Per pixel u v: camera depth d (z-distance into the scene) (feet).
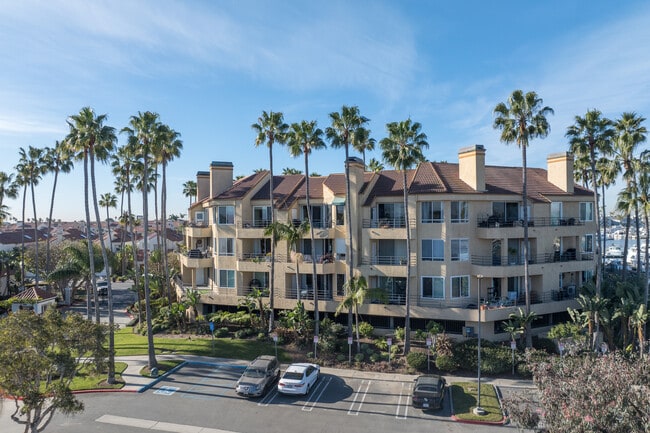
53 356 57.16
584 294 122.11
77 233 333.83
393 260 125.08
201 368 100.89
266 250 141.69
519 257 127.03
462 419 74.28
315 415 76.74
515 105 105.29
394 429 71.20
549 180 141.28
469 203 120.57
